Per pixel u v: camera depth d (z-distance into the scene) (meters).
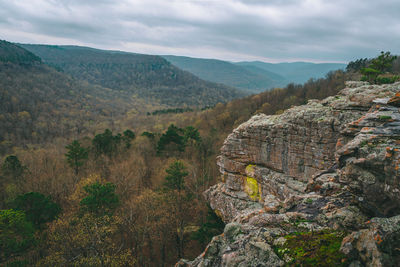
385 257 5.84
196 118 124.81
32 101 164.88
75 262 26.34
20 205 30.86
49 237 30.81
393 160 7.60
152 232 35.25
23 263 25.28
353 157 9.62
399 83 21.27
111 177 53.78
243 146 29.92
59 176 49.59
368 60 102.94
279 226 9.83
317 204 11.25
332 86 91.94
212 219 35.81
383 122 10.94
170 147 62.09
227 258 8.67
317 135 22.53
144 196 36.94
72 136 116.50
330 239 8.02
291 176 25.00
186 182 51.91
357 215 8.91
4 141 94.50
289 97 101.44
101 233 28.00
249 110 97.75
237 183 31.08
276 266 7.50
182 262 13.72
